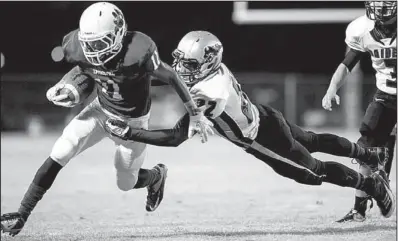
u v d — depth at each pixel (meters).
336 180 21.06
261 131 19.84
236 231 21.08
